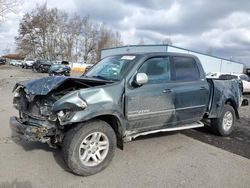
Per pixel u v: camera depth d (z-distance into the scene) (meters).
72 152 3.72
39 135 3.77
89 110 3.76
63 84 4.34
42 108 4.07
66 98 3.67
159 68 4.82
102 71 4.94
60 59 77.19
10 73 27.95
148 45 27.44
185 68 5.33
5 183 3.55
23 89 4.42
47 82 4.13
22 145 4.94
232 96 6.36
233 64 44.94
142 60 4.55
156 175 3.98
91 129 3.86
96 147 3.97
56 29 75.88
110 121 4.29
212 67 37.03
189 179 3.89
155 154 4.83
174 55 5.17
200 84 5.49
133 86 4.33
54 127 3.85
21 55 77.62
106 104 3.94
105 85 4.08
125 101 4.20
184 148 5.23
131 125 4.38
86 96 3.79
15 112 7.78
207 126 6.50
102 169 4.02
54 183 3.62
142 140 5.58
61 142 3.94
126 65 4.54
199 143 5.61
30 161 4.26
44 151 4.68
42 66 31.86
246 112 10.13
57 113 3.67
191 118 5.40
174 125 5.14
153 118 4.63
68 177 3.80
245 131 6.91
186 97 5.14
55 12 74.94
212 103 5.82
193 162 4.54
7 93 11.98
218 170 4.25
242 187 3.73
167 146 5.30
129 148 5.07
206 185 3.73
